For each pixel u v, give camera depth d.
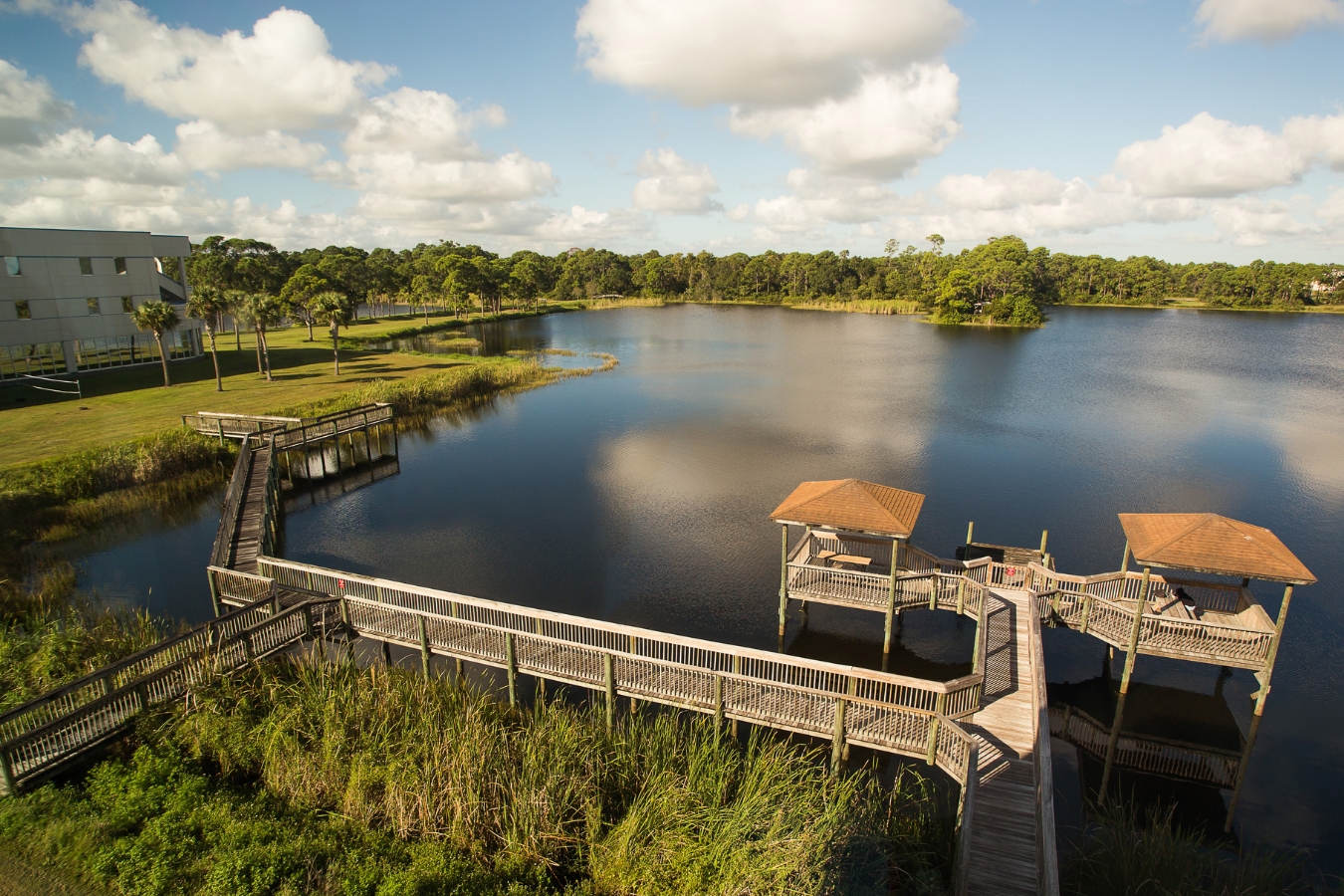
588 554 23.27
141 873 8.98
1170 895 9.79
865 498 16.97
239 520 22.19
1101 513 27.03
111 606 19.42
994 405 45.84
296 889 8.75
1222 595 17.38
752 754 11.55
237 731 11.75
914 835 10.63
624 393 50.28
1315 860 11.84
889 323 107.19
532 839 9.95
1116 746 14.80
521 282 122.38
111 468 27.81
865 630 18.83
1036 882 9.26
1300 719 15.59
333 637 15.66
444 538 24.69
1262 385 53.09
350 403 39.81
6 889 8.80
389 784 10.59
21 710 10.76
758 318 116.06
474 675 16.12
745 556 23.17
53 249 46.22
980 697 12.91
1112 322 107.12
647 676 13.54
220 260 106.31
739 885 8.88
